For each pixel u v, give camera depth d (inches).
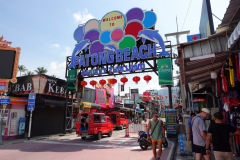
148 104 2362.2
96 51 613.6
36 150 350.3
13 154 312.7
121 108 1254.3
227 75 241.1
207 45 185.5
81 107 781.3
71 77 656.4
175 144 412.5
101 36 615.5
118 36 587.5
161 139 240.4
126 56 556.7
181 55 201.3
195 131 179.2
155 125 244.8
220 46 179.8
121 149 359.6
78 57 641.0
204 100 464.8
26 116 566.9
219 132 137.3
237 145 238.8
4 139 494.0
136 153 318.7
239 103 245.9
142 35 553.3
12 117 522.3
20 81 612.1
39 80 582.2
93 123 495.2
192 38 443.2
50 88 622.5
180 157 268.4
